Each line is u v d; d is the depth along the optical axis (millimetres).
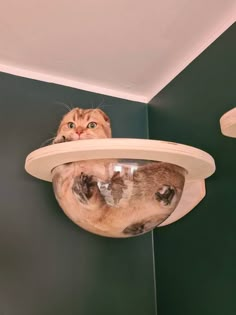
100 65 978
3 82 947
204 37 877
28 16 798
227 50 816
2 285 795
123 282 924
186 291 846
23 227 853
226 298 725
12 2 758
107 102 1071
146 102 1121
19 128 930
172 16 807
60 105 1002
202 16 811
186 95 945
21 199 872
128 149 546
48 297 828
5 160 887
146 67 991
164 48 914
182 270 871
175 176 634
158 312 939
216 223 780
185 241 875
